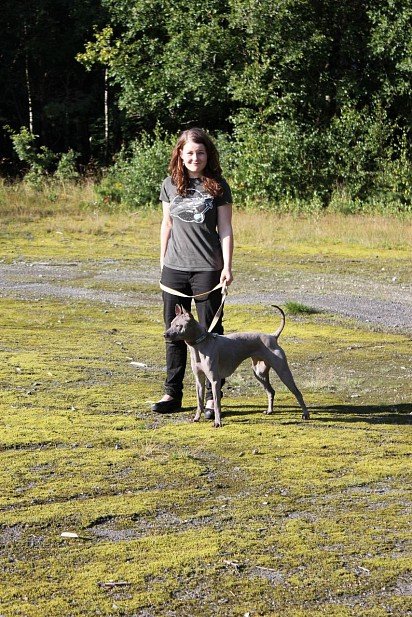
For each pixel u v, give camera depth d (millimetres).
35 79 37281
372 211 25859
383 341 11281
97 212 24844
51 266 17188
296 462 5973
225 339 6910
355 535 4750
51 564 4371
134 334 11227
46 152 29266
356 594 4113
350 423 7113
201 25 29172
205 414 7168
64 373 8648
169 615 3900
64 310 12898
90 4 33844
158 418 7137
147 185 26156
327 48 28016
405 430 6930
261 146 26719
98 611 3922
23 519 4891
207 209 7262
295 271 17203
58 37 35875
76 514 4977
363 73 28594
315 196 25859
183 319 6703
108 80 35031
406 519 5000
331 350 10602
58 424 6789
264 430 6762
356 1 28438
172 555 4465
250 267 17516
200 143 7219
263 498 5293
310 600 4047
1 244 19703
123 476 5641
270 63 28203
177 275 7375
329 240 21172
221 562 4398
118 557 4445
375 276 16875
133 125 35094
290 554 4492
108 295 14297
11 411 7145
